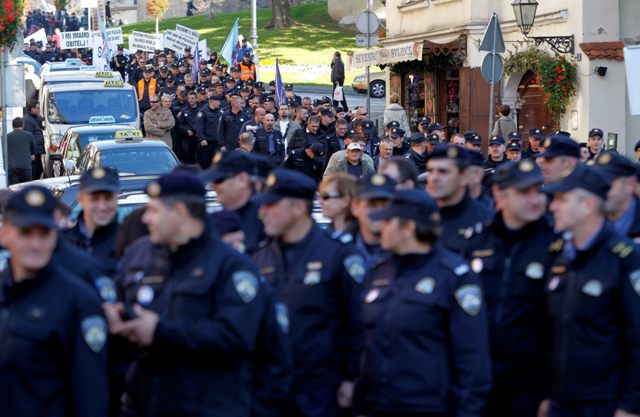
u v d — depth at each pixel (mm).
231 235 15742
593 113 52594
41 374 12828
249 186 17516
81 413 12836
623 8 52750
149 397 13750
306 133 46719
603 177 15461
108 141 41406
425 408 14797
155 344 13289
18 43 50062
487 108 61438
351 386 15898
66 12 153250
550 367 15898
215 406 13594
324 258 16000
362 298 15688
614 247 15297
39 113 66250
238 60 93062
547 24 55750
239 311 13508
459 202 18219
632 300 15086
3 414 12758
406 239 15070
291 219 15945
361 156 38375
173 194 13680
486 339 14891
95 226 17656
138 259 14398
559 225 15461
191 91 60594
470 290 14859
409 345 14906
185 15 186625
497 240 16781
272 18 156250
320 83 116938
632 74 28500
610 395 15367
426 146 40531
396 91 74812
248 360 14008
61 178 31656
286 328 14336
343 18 110062
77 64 79312
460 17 63969
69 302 12930
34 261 12766
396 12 75250
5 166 48094
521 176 16234
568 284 15555
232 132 57312
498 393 16703
